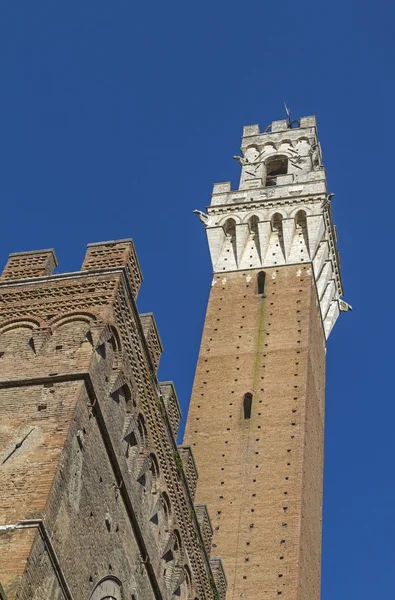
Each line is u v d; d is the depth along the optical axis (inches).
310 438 2479.1
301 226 3046.3
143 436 1374.3
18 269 1455.5
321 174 3176.7
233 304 2837.1
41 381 1218.0
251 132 3641.7
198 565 1539.1
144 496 1354.6
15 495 1066.1
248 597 2091.5
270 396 2518.5
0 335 1328.7
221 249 3043.8
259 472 2338.8
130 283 1407.5
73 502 1117.1
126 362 1338.6
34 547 1005.2
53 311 1341.0
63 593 1048.8
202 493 2324.1
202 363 2664.9
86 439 1182.9
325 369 2923.2
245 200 3137.3
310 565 2257.6
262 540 2193.7
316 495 2458.2
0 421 1170.0
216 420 2492.6
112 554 1211.2
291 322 2728.8
